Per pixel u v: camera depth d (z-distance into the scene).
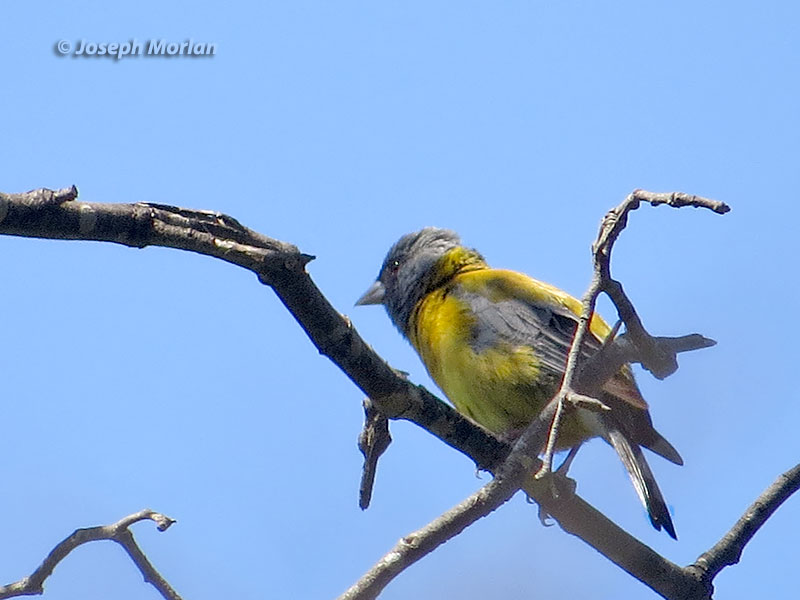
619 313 7.94
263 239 7.09
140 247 6.93
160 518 7.07
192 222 6.94
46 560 6.98
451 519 7.78
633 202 7.46
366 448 8.45
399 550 7.58
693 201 7.25
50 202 6.55
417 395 8.18
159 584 7.14
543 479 6.95
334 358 7.68
